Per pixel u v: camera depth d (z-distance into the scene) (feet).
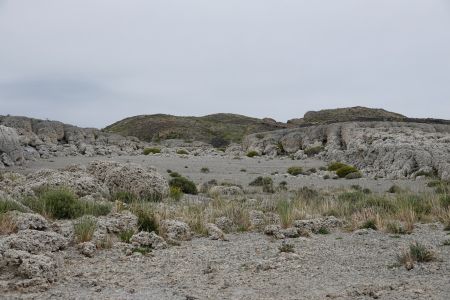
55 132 310.24
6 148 177.37
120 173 79.71
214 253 39.63
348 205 63.93
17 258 31.48
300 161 221.66
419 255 36.11
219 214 57.26
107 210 55.26
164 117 625.41
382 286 28.96
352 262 36.35
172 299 27.30
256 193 104.53
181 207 60.03
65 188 63.93
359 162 182.29
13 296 27.25
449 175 130.21
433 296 26.76
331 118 474.90
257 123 563.07
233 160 226.17
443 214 56.70
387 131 239.50
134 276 32.45
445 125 276.21
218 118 648.79
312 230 50.60
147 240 41.65
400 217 56.59
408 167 147.43
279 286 29.94
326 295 27.68
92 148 287.07
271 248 41.57
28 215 43.75
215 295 28.12
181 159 228.22
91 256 37.58
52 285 29.91
